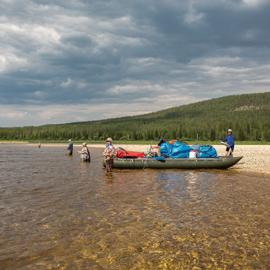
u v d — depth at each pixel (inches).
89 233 399.2
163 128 6235.2
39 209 517.3
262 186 727.1
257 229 409.1
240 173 967.6
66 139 6747.1
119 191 677.9
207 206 532.7
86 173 1011.3
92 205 545.0
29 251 345.4
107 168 1046.4
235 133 5137.8
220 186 734.5
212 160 1064.8
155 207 528.4
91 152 2549.2
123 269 302.4
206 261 316.8
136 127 7283.5
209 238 378.9
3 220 454.9
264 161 1305.4
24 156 1996.8
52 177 914.7
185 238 379.6
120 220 453.4
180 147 1125.7
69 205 545.3
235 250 342.3
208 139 5467.5
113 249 349.1
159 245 358.9
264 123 5502.0
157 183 789.9
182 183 786.2
